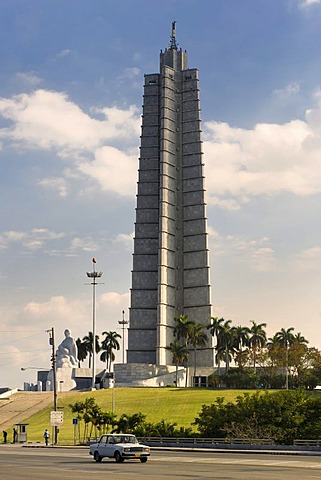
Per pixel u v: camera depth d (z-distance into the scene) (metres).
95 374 183.00
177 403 126.50
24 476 32.34
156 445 72.19
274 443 66.12
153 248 196.62
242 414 72.50
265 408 71.50
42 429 109.12
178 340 182.38
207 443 69.00
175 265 196.00
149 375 175.00
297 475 32.06
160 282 188.25
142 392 143.62
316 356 167.00
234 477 30.88
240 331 187.62
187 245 196.62
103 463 43.19
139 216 199.00
